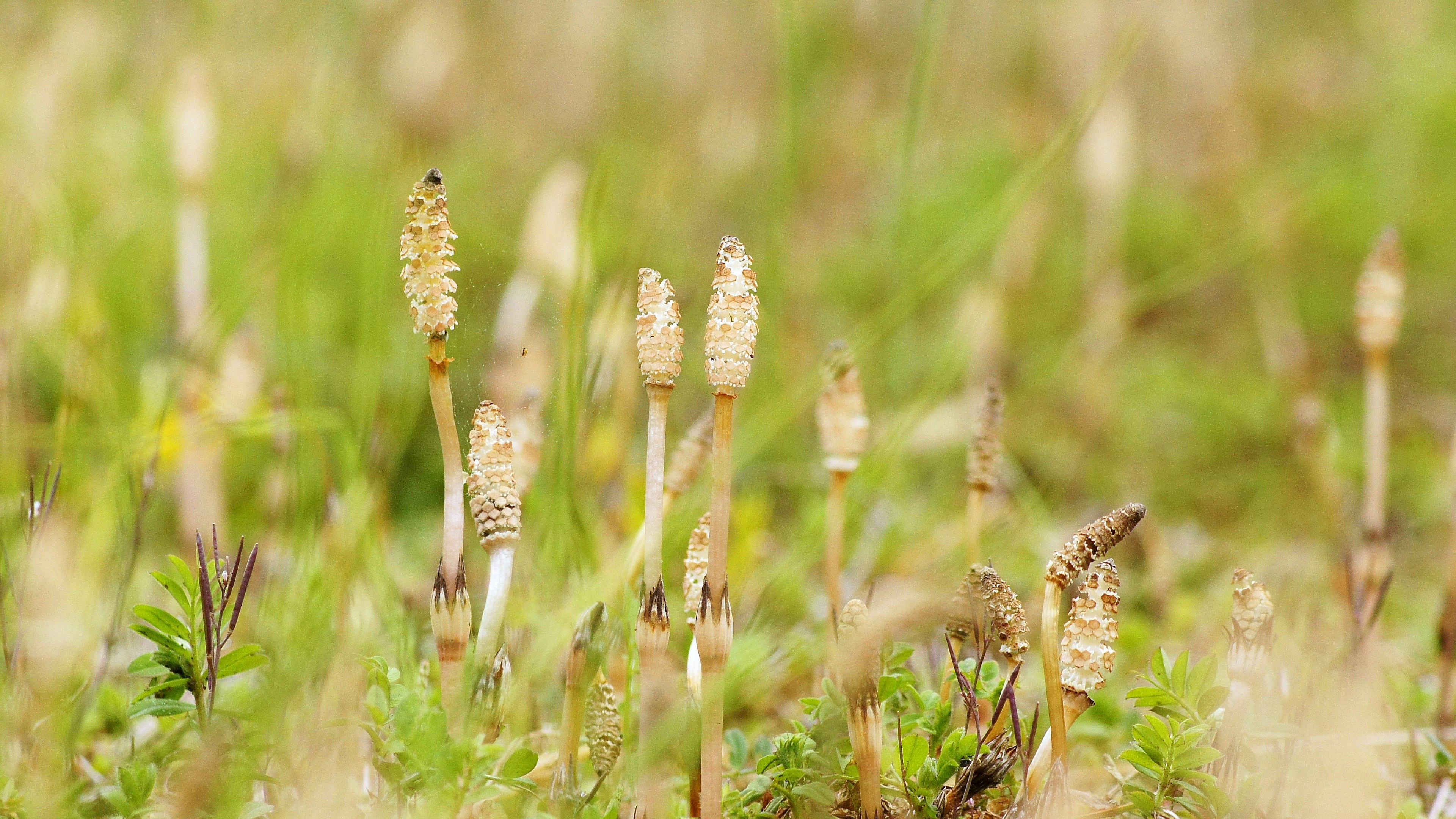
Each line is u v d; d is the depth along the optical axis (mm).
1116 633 986
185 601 1012
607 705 1011
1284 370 2084
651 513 986
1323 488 1588
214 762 988
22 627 1045
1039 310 2182
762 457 1651
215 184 1889
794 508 1647
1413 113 2594
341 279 1701
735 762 1060
